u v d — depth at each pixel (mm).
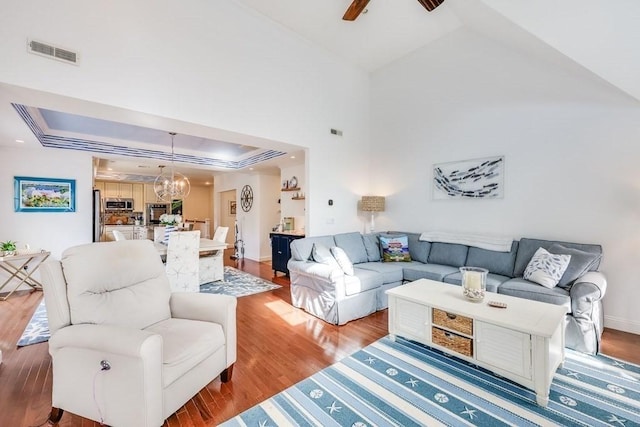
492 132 3688
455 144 4070
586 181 2996
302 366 2217
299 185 5734
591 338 2326
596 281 2412
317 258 3500
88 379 1512
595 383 1962
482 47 3756
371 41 4285
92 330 1508
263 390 1923
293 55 4078
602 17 2090
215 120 3271
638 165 2711
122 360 1418
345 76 4852
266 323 3078
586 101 2980
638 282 2715
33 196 4355
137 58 2730
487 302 2299
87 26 2463
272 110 3842
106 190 8664
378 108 5145
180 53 3008
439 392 1881
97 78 2508
